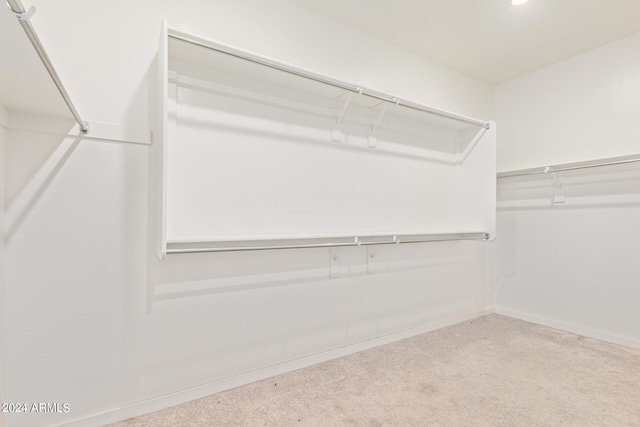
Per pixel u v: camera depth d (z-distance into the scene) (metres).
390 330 2.49
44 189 1.39
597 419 1.53
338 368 2.05
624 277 2.42
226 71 1.77
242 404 1.66
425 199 2.67
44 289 1.39
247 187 1.87
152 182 1.60
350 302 2.28
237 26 1.83
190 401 1.68
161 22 1.62
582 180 2.64
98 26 1.49
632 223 2.38
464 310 2.99
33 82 1.02
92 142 1.47
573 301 2.69
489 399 1.70
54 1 1.40
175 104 1.65
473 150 2.75
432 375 1.95
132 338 1.56
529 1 1.98
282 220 1.99
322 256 2.15
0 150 1.27
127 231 1.55
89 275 1.47
